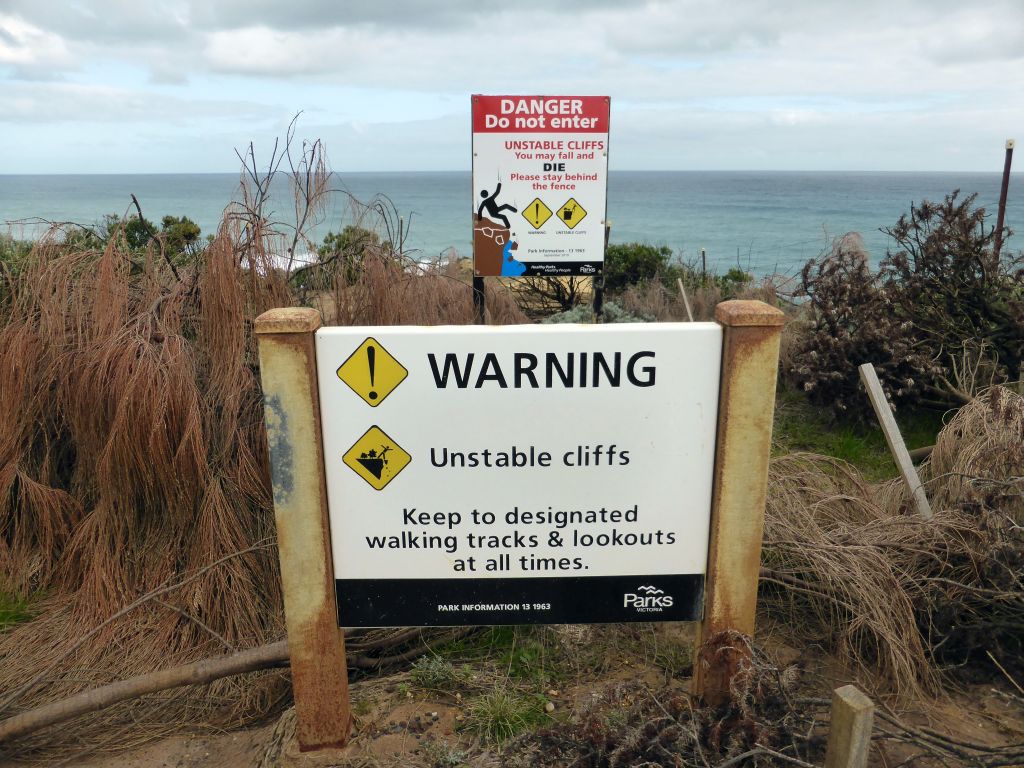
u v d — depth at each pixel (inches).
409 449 99.7
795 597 151.9
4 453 187.3
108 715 141.3
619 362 97.1
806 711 111.2
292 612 104.1
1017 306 274.4
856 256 305.1
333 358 96.2
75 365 179.5
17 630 167.5
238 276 181.8
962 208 287.4
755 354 95.2
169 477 167.8
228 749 128.0
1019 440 152.6
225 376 178.7
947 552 142.8
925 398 284.7
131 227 228.4
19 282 198.1
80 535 178.2
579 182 279.0
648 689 113.8
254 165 199.8
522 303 411.8
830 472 201.9
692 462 101.0
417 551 103.6
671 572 105.3
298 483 98.7
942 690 126.9
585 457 100.5
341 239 227.0
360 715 121.0
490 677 132.0
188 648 157.8
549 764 103.3
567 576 105.1
